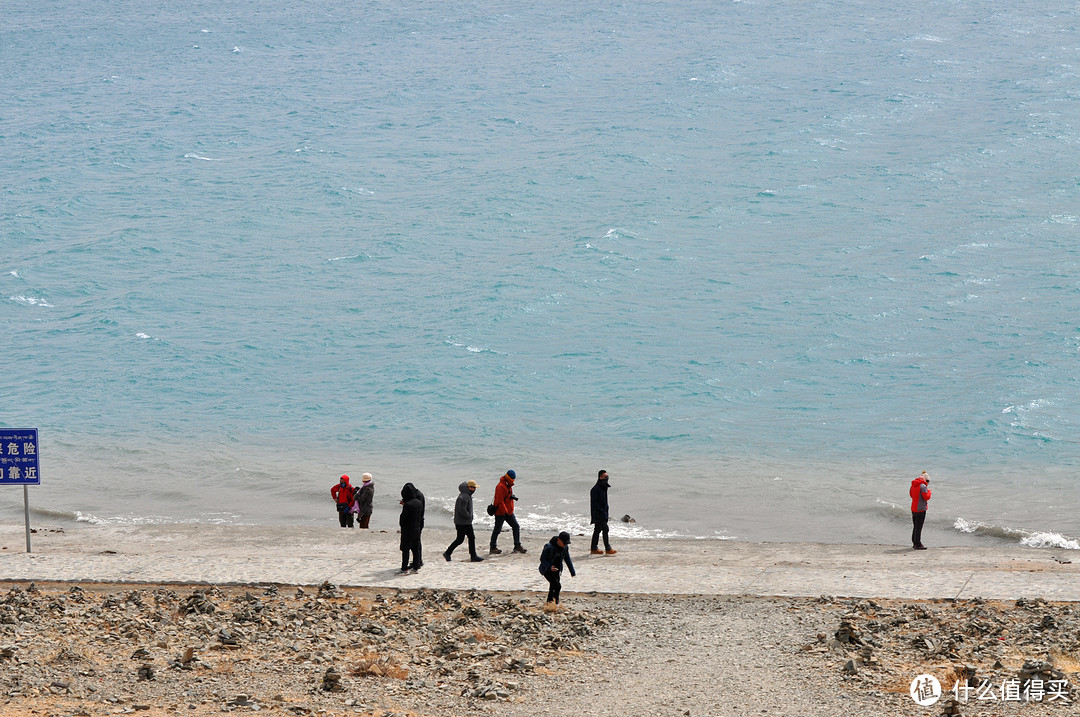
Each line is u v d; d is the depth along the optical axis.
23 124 142.38
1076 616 20.52
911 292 73.00
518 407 54.38
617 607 22.53
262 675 16.41
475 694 15.52
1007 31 175.12
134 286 80.50
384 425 51.69
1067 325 64.62
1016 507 38.22
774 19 196.12
